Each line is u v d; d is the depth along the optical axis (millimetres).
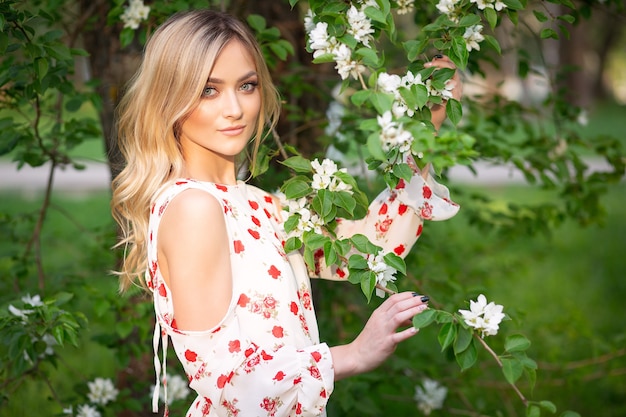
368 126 1544
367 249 1772
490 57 2949
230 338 1680
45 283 3125
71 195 9766
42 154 2869
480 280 4238
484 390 4008
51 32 2295
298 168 1848
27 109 3078
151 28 2662
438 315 1658
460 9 1868
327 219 1818
